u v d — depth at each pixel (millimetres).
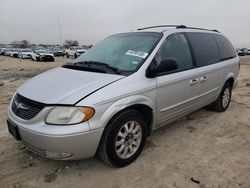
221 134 4461
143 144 3576
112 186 2990
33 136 2883
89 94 2930
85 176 3170
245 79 11438
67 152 2838
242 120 5176
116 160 3217
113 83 3127
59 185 3008
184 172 3264
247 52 59969
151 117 3637
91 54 4199
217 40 5230
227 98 5703
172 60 3619
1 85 9547
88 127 2838
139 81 3344
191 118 5219
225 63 5211
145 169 3318
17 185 3000
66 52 41969
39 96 3023
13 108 3291
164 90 3676
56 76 3510
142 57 3598
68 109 2828
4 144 3980
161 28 4328
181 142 4109
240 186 2990
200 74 4363
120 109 3074
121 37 4316
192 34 4535
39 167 3355
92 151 2984
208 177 3160
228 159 3600
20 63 26219
